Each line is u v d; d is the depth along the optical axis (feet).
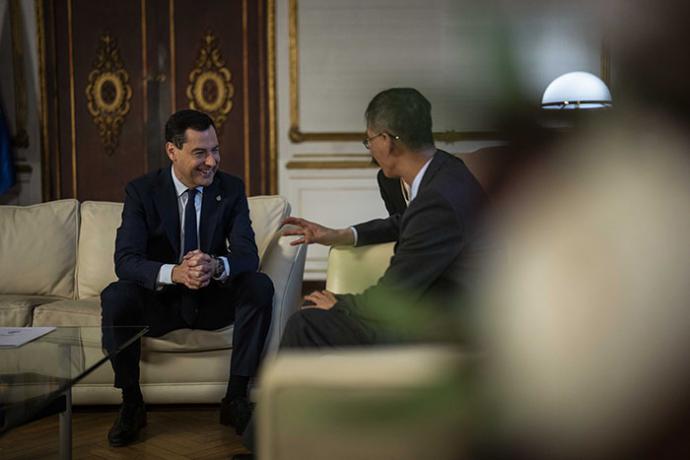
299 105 17.04
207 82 17.20
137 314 7.65
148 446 7.23
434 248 4.43
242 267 7.79
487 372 0.94
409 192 5.05
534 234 0.81
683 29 0.66
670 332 0.82
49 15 17.07
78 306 8.57
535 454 0.89
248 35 17.06
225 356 8.05
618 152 0.74
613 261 0.80
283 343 5.16
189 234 8.21
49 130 17.30
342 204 17.19
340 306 5.05
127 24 17.16
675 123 0.71
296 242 6.43
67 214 9.91
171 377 8.02
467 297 1.02
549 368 0.86
